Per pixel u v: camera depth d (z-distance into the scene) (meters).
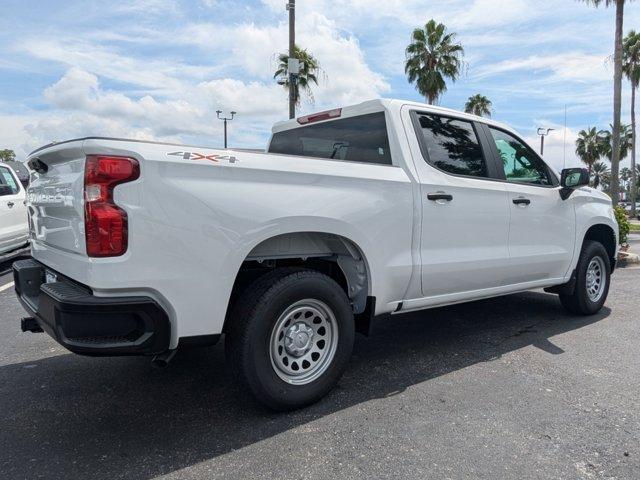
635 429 3.01
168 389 3.62
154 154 2.61
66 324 2.51
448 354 4.36
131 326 2.59
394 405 3.34
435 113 4.13
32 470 2.59
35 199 3.58
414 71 30.05
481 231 4.21
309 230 3.13
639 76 33.06
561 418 3.15
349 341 3.39
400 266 3.64
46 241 3.32
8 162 9.44
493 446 2.82
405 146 3.80
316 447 2.81
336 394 3.52
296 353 3.23
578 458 2.70
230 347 3.04
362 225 3.40
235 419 3.14
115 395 3.53
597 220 5.46
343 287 3.74
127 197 2.53
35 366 4.11
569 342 4.67
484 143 4.44
